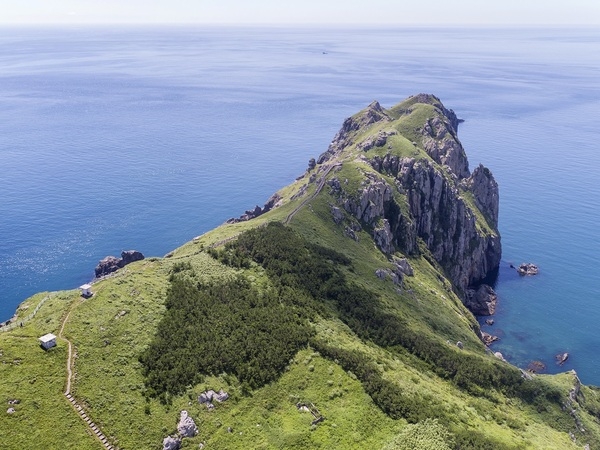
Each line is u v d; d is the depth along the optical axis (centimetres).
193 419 7869
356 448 7888
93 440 7162
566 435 11112
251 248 13300
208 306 10331
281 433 7962
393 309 13462
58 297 9738
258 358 9269
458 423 9038
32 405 7338
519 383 12294
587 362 15812
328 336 10512
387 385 9256
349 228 17100
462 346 13612
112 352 8550
